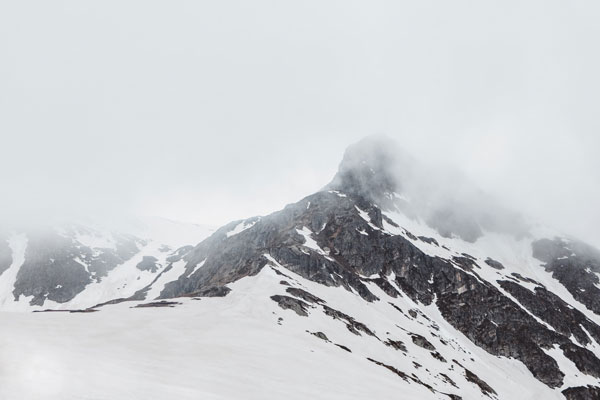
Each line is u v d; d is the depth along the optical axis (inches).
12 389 669.9
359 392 1370.6
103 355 1117.7
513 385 3026.6
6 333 1179.9
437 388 2129.7
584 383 3592.5
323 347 1897.1
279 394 1117.7
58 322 1549.0
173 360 1242.0
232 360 1376.7
